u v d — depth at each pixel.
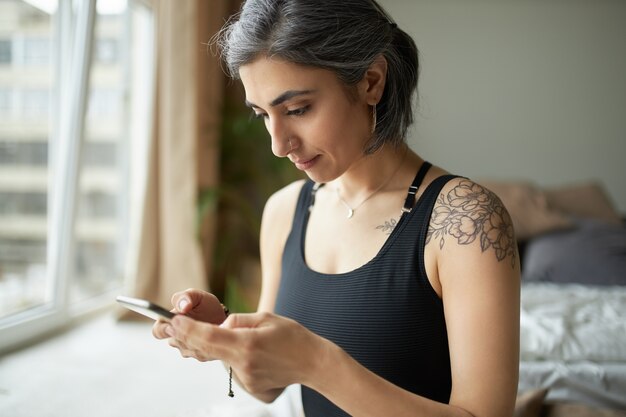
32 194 2.12
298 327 0.60
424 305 0.75
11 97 1.96
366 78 0.75
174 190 2.62
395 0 3.69
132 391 1.69
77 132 2.21
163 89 2.63
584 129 3.58
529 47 3.59
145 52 3.00
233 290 2.87
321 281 0.83
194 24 2.60
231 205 3.46
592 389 1.57
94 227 2.70
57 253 2.25
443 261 0.72
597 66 3.54
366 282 0.77
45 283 2.25
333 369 0.59
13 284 2.05
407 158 0.85
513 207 2.88
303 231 0.92
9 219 2.00
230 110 3.25
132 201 3.06
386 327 0.75
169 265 2.64
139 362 1.95
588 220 2.90
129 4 2.79
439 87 3.68
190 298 0.76
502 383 0.64
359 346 0.77
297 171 3.35
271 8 0.69
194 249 2.63
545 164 3.63
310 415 0.87
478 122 3.66
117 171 2.90
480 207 0.71
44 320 2.17
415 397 0.61
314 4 0.68
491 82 3.64
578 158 3.60
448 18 3.64
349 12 0.70
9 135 1.96
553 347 1.64
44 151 2.17
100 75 2.63
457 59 3.65
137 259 2.63
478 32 3.62
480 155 3.68
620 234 2.71
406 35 0.81
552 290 2.23
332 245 0.86
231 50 0.72
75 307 2.48
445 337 0.75
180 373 1.87
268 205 1.03
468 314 0.67
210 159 3.04
